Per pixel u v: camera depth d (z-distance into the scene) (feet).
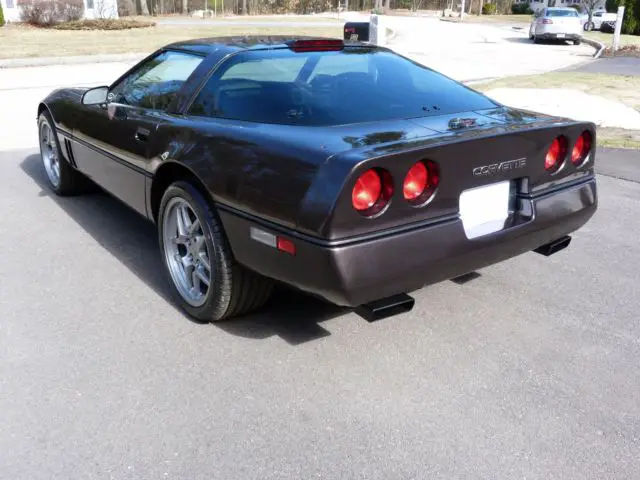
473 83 40.60
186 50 11.71
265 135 8.71
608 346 9.92
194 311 10.35
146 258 13.01
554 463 7.26
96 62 51.16
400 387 8.71
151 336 9.93
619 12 66.54
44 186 18.01
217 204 9.10
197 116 10.33
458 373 9.07
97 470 7.05
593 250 14.07
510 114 10.15
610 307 11.27
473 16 205.57
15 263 12.62
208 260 10.02
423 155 7.83
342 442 7.57
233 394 8.48
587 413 8.20
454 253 8.55
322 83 10.03
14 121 27.22
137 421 7.89
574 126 9.71
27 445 7.42
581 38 81.92
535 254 13.82
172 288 10.87
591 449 7.51
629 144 24.44
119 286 11.69
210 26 106.11
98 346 9.61
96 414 8.00
